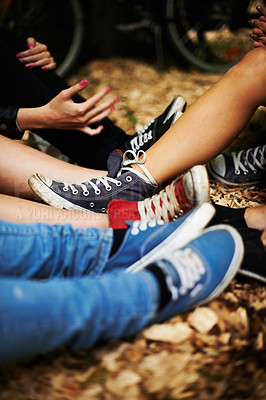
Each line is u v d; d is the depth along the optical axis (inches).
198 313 48.6
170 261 43.0
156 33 149.1
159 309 41.1
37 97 65.3
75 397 41.7
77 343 39.4
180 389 42.9
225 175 73.2
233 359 45.8
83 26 137.6
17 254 44.5
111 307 38.6
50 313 36.3
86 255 47.2
